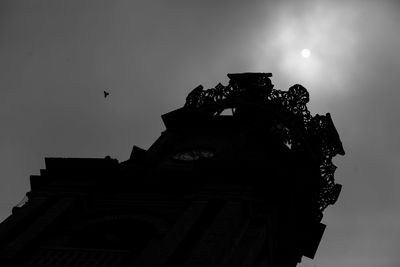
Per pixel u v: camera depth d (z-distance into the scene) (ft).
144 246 87.51
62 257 82.99
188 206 90.99
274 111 119.44
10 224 89.61
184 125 120.26
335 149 118.42
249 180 92.63
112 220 93.09
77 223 92.99
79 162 100.99
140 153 107.45
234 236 84.48
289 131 116.67
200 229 84.74
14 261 82.53
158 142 115.14
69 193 96.58
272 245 96.12
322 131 118.11
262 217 90.58
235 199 88.79
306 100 120.98
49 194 96.78
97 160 100.83
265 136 115.55
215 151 111.75
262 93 123.24
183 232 83.05
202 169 95.71
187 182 97.25
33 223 89.97
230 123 118.62
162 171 101.86
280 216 98.32
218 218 84.84
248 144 113.19
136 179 99.66
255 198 90.79
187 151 113.29
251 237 87.25
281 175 94.43
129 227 92.94
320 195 114.83
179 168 106.32
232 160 94.99
